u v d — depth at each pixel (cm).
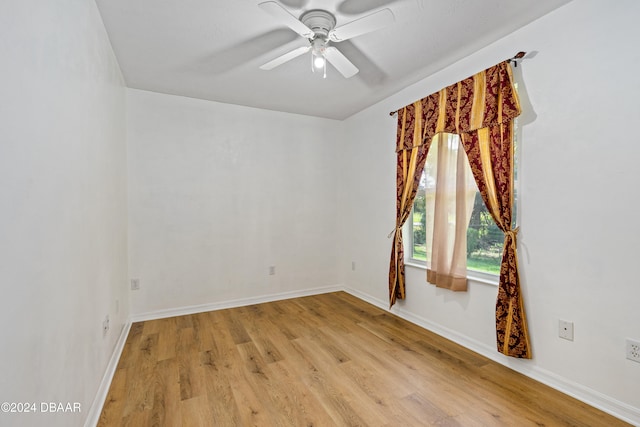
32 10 105
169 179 343
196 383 208
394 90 331
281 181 406
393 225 349
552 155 199
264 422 171
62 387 127
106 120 220
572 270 190
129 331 297
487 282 243
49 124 118
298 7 191
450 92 265
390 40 231
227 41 234
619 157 170
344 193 444
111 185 235
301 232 420
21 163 97
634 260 165
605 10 174
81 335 152
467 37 227
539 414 175
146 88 326
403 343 269
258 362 237
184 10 196
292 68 279
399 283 326
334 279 445
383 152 363
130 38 228
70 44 143
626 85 167
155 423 170
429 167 296
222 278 370
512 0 186
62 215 130
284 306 376
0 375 84
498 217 226
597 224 179
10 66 91
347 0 185
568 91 191
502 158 222
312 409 182
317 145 430
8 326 88
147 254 332
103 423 169
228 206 374
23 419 95
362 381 210
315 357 245
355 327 306
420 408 182
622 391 170
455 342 269
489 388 201
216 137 367
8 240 89
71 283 139
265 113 396
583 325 185
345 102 370
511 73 217
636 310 165
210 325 313
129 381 211
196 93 340
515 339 214
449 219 274
